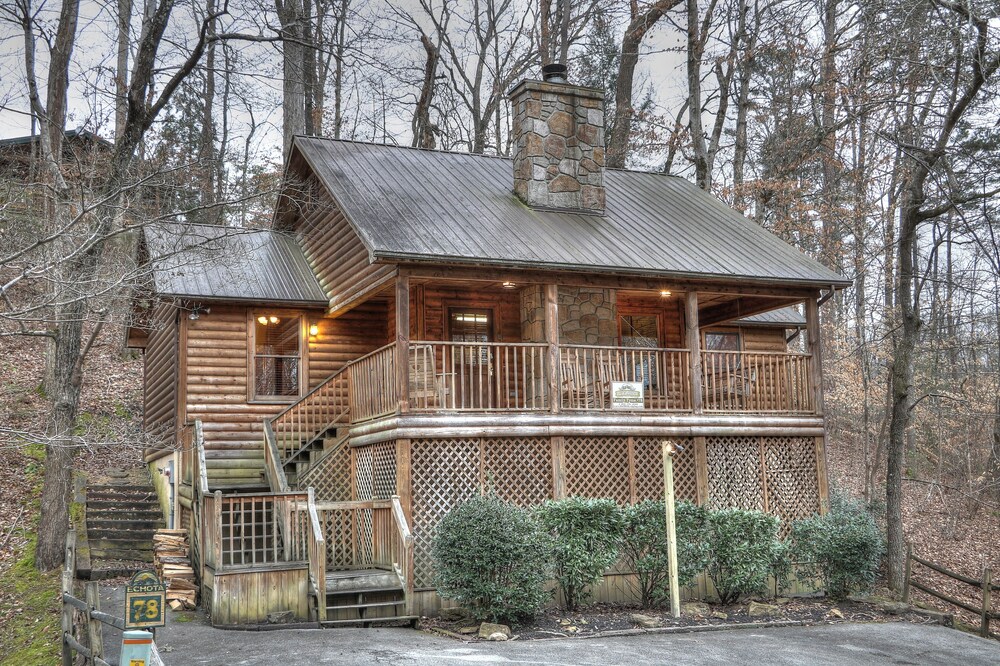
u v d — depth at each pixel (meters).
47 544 14.60
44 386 21.36
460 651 10.27
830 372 27.53
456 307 16.95
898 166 23.45
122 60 22.08
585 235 16.16
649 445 15.18
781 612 13.85
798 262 16.84
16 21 14.74
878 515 19.81
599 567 13.27
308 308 17.02
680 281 15.67
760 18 25.91
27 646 11.72
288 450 16.33
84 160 15.62
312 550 12.24
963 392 24.08
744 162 31.62
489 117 32.62
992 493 25.09
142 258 17.55
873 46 20.75
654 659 10.27
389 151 18.81
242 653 9.76
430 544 13.50
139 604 7.45
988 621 14.84
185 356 16.14
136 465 19.53
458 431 13.73
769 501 15.80
